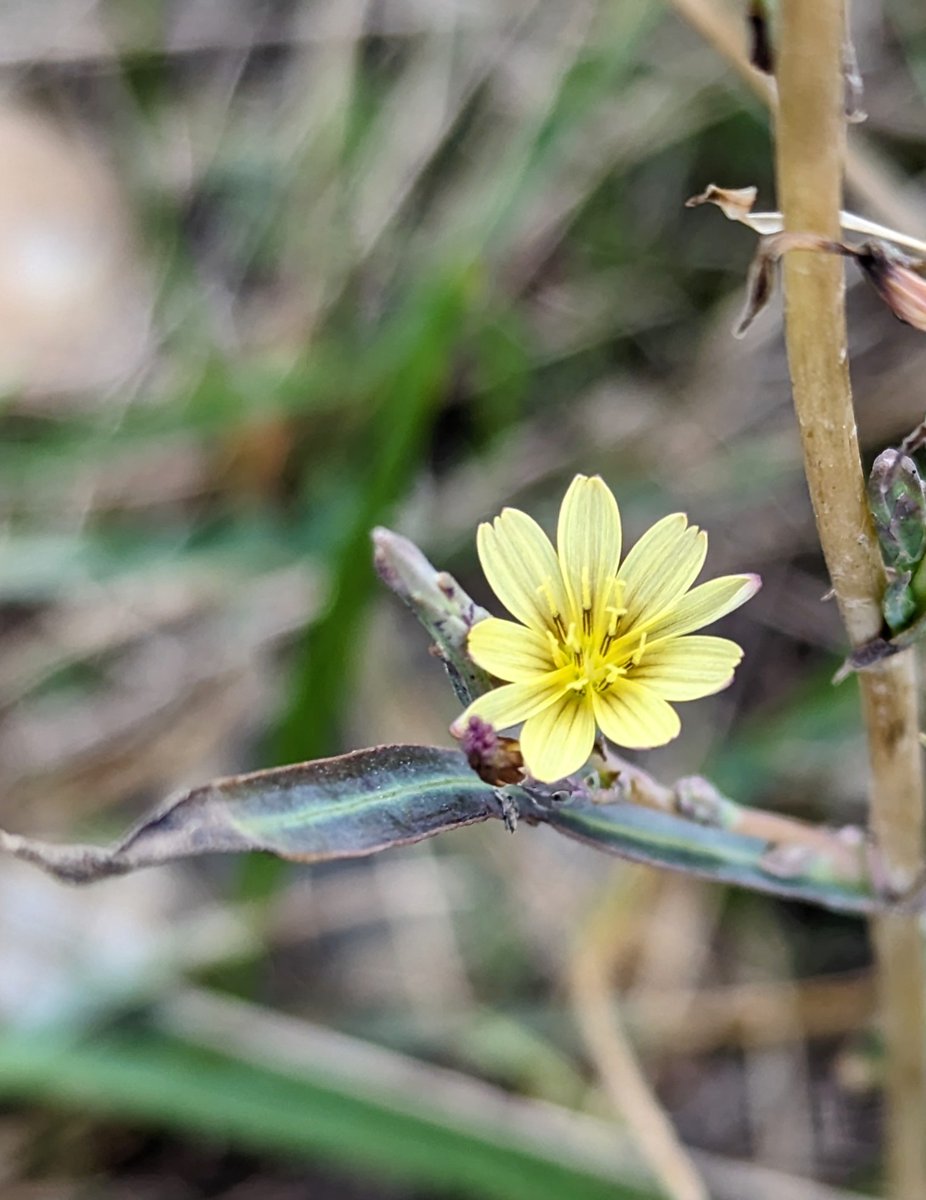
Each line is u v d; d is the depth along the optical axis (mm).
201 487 335
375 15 369
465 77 354
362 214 350
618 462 322
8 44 381
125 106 378
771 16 182
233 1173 266
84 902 284
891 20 333
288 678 313
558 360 339
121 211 358
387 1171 259
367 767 191
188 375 326
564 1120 241
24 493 329
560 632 192
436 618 192
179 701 314
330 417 323
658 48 342
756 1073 271
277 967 287
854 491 188
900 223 239
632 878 247
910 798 199
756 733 273
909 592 190
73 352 331
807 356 186
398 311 329
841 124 183
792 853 200
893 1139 227
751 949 280
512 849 286
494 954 285
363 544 252
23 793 302
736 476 311
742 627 310
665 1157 230
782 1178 244
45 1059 236
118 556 300
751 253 332
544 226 339
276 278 357
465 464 330
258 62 383
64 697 315
